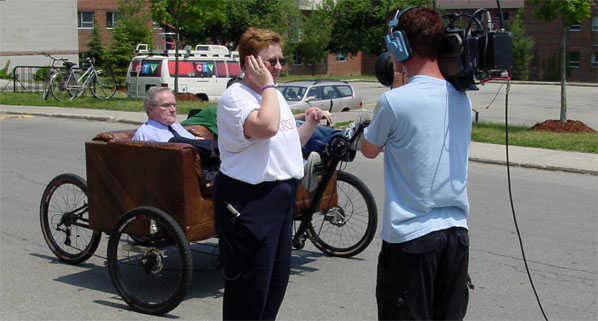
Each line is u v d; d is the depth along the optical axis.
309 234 6.61
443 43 3.24
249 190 3.68
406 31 3.25
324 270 6.18
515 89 41.31
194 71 22.89
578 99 34.12
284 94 18.78
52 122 18.23
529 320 5.04
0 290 5.66
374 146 3.30
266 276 3.75
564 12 15.60
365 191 6.34
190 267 4.93
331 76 55.50
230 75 23.78
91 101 22.75
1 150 13.17
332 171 5.53
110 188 5.52
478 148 13.39
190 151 5.05
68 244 6.34
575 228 7.66
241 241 3.70
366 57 60.16
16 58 41.22
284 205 3.76
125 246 5.39
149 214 5.03
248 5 45.81
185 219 5.05
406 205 3.24
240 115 3.55
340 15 53.97
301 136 4.18
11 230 7.56
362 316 5.11
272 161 3.68
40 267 6.29
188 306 5.32
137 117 18.62
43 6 42.06
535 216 8.20
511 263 6.39
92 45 45.62
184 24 22.53
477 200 9.06
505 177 10.88
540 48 53.09
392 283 3.29
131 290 5.55
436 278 3.33
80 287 5.75
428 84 3.21
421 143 3.18
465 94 3.33
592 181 10.61
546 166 11.61
